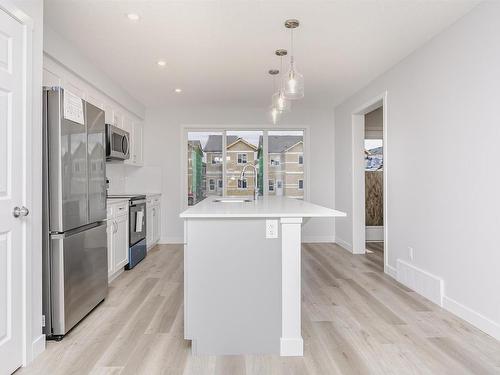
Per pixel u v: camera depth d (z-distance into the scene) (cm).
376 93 434
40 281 220
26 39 204
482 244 250
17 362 194
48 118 229
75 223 249
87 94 378
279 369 197
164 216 600
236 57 362
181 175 599
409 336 239
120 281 376
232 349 217
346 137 545
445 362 204
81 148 259
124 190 582
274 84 459
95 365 201
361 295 327
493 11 239
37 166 217
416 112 341
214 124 599
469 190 264
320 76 427
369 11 267
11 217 191
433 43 312
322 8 263
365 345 226
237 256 219
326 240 616
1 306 183
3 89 185
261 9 264
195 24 288
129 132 522
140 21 284
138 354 214
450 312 284
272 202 330
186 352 218
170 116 598
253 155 618
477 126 255
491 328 240
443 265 297
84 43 327
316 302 308
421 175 332
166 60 371
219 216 211
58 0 251
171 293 334
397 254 381
